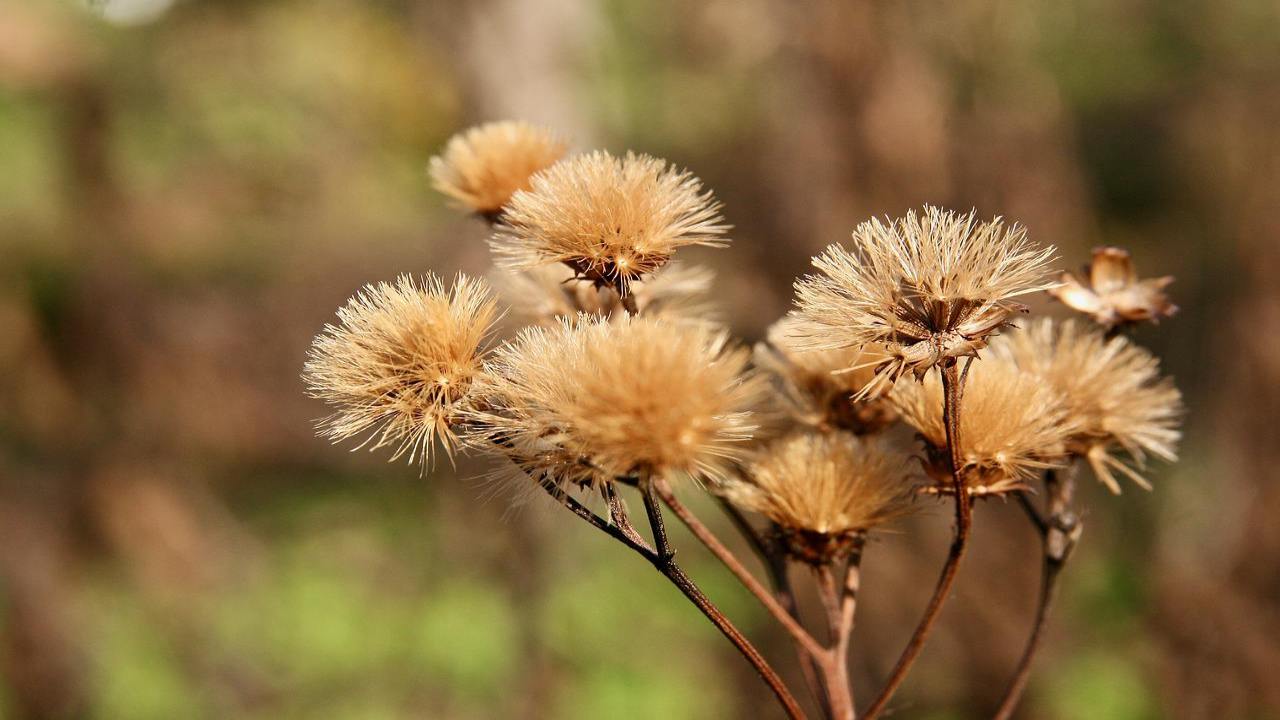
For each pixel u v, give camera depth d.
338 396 1.34
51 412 7.31
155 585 7.00
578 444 1.14
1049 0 8.00
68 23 8.08
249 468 8.42
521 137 1.70
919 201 5.35
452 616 6.86
